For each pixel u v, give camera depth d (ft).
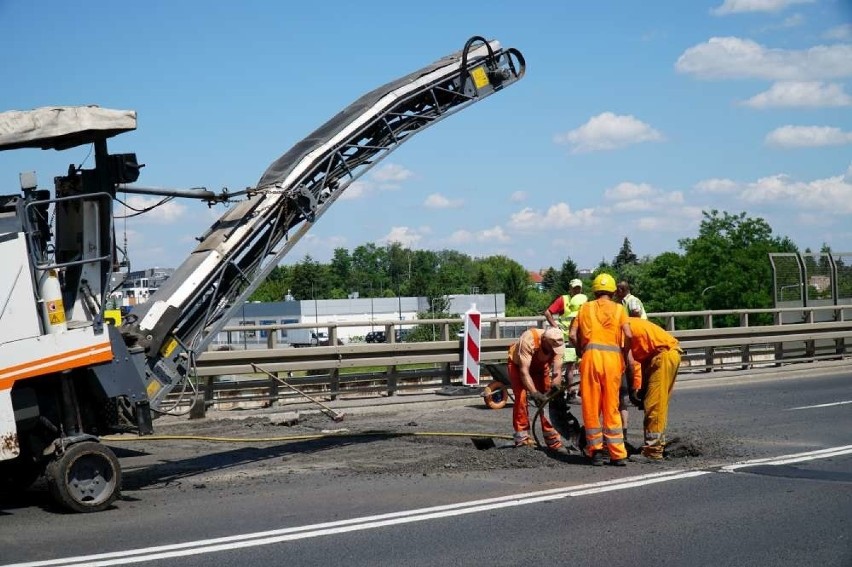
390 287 366.84
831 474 29.91
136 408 27.99
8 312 25.64
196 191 31.45
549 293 378.32
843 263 82.23
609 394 32.07
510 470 31.42
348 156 36.63
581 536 22.48
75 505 25.72
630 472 30.73
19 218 25.96
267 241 33.78
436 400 51.26
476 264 488.44
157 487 29.66
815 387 58.85
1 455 25.23
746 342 69.56
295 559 20.59
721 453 34.22
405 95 37.35
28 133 26.55
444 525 23.63
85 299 29.01
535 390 34.81
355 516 24.71
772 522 23.80
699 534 22.65
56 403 26.76
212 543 22.00
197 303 32.35
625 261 481.87
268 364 49.11
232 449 37.19
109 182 28.81
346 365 51.62
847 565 20.07
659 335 33.09
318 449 36.73
